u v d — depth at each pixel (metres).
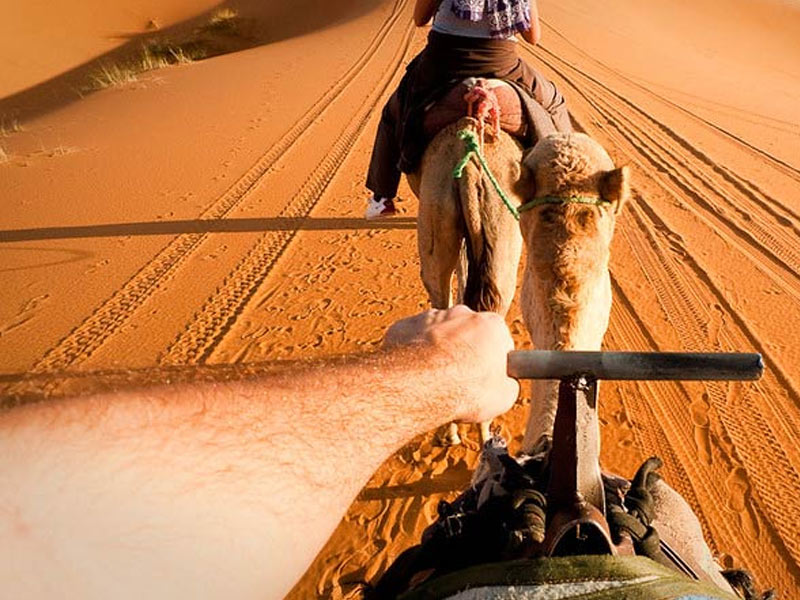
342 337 8.20
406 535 5.41
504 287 4.92
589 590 1.41
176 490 0.77
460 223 5.00
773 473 5.86
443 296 5.41
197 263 10.32
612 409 6.60
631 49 26.30
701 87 21.64
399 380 1.18
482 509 1.89
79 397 0.81
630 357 1.67
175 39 35.81
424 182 5.13
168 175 14.04
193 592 0.73
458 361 1.30
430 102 5.22
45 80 31.66
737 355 1.64
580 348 3.06
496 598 1.44
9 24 35.88
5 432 0.71
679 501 2.21
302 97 19.31
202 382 0.96
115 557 0.68
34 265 10.62
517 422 6.44
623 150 14.40
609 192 3.23
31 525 0.64
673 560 1.85
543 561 1.48
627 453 6.09
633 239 10.20
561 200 3.21
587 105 17.73
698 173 13.12
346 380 1.11
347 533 5.45
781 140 16.02
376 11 33.62
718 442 6.21
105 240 11.30
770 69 28.55
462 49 5.30
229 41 35.19
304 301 9.04
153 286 9.77
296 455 0.92
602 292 3.24
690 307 8.41
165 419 0.84
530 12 5.33
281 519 0.85
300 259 10.16
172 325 8.78
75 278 10.16
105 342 8.52
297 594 5.00
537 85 5.58
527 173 3.29
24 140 17.86
